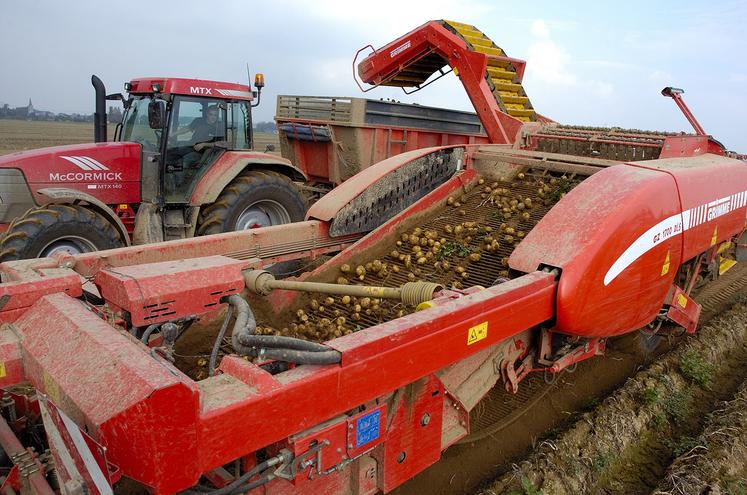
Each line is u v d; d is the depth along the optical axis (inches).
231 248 153.9
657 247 147.6
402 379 93.2
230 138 276.4
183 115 258.1
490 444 159.0
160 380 67.3
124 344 79.6
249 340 90.5
